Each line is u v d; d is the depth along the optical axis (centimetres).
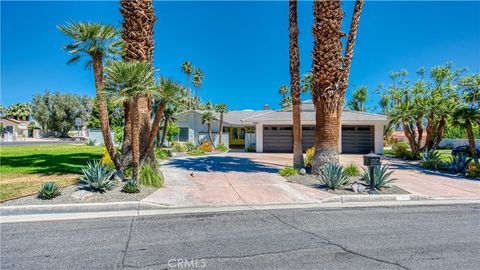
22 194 811
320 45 1177
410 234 558
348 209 761
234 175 1228
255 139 2720
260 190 950
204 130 3497
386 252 466
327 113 1178
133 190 840
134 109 888
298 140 1293
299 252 465
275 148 2642
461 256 452
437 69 2616
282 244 501
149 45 1044
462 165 1370
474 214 716
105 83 862
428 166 1558
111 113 3488
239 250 473
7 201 743
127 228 587
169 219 656
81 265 416
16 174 1155
